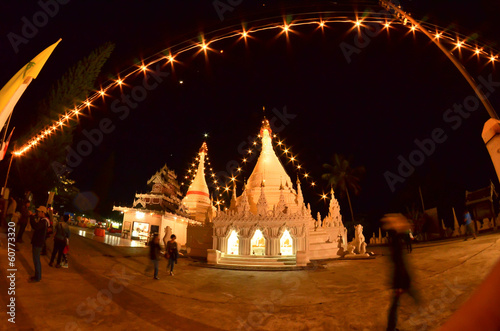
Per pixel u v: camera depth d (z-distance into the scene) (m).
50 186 22.38
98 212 42.19
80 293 9.25
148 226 30.78
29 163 20.55
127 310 8.32
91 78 18.67
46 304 7.99
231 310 8.91
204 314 8.45
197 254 23.34
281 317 8.24
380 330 6.99
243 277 14.77
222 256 20.22
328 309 8.79
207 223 24.50
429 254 15.59
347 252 22.83
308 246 20.66
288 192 26.36
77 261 13.84
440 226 33.31
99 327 7.04
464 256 13.32
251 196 26.11
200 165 43.75
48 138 20.69
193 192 41.16
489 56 8.73
